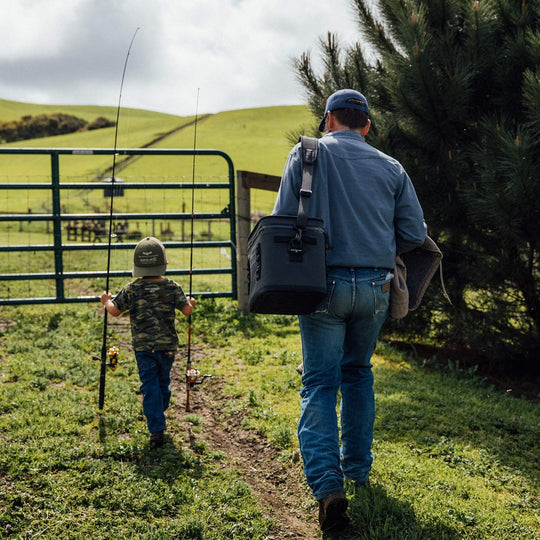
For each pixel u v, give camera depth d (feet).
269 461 14.10
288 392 18.58
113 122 566.77
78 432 14.35
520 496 12.55
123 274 26.89
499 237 21.63
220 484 12.64
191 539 10.55
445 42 21.40
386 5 23.49
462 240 22.63
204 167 303.48
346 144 11.15
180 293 15.26
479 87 21.72
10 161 348.59
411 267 12.05
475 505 11.76
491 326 22.47
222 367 20.81
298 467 13.62
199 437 15.24
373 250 10.63
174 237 103.96
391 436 15.46
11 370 18.45
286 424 16.02
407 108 21.30
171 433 15.12
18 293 30.14
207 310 26.86
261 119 452.76
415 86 20.66
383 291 10.82
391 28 23.86
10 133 538.06
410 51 20.45
